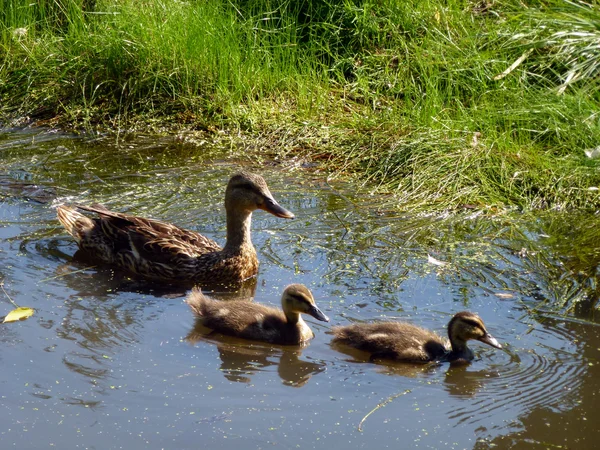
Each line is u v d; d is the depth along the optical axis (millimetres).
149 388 6219
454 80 11734
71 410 5941
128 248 8297
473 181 9961
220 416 5906
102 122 11828
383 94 12086
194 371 6477
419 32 12789
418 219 9266
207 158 10852
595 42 10977
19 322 7051
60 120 11914
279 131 11406
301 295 6906
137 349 6754
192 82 12203
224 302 7348
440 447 5652
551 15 11547
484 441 5711
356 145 10898
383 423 5895
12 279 7812
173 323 7207
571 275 8117
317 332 7230
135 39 12305
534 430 5848
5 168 10352
